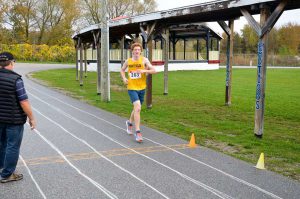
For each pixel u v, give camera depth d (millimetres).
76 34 19469
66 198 4332
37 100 12844
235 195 4531
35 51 50094
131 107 11695
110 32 17656
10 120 4613
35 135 7516
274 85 20141
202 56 41656
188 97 14664
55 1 56406
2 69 4672
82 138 7344
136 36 20547
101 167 5516
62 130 8062
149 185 4805
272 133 8398
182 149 6684
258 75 7809
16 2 55406
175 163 5801
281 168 5699
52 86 17969
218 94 15758
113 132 7977
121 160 5902
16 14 55719
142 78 7371
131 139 7367
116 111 10812
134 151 6461
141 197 4398
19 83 4637
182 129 8414
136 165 5648
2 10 54656
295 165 5875
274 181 5070
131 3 55375
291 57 47750
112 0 54156
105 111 10820
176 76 26328
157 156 6180
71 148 6562
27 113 4730
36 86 17766
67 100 13062
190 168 5559
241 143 7270
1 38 54656
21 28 56281
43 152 6262
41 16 56969
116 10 55250
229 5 8359
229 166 5711
